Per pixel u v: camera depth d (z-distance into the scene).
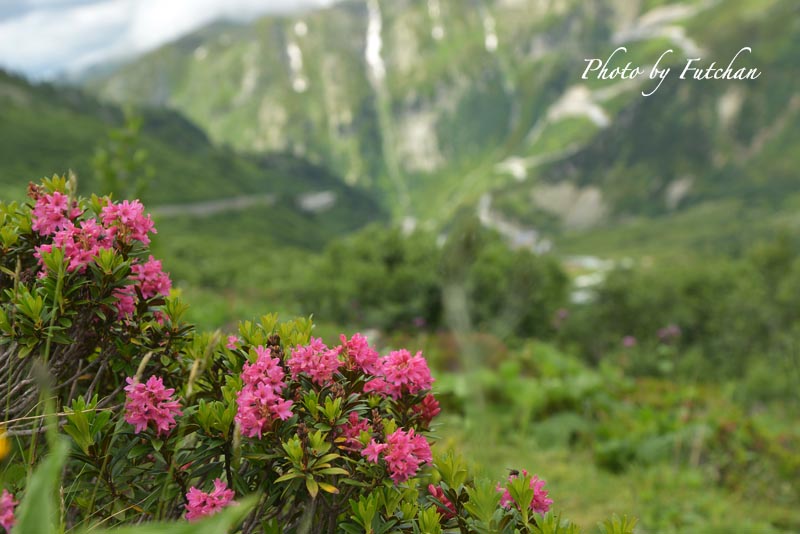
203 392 1.66
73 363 1.74
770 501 6.62
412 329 13.61
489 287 10.24
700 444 7.25
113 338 1.68
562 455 7.17
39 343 1.55
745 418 8.23
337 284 16.67
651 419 7.90
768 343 24.02
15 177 79.75
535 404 7.97
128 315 1.69
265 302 16.36
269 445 1.44
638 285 35.12
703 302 33.22
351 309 15.95
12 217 1.78
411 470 1.46
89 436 1.41
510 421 7.61
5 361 1.60
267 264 45.97
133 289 1.69
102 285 1.56
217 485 1.42
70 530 1.43
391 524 1.43
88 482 1.53
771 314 26.89
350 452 1.50
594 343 22.23
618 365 14.86
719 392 11.23
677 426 7.53
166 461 1.48
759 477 6.89
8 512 1.12
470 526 1.43
